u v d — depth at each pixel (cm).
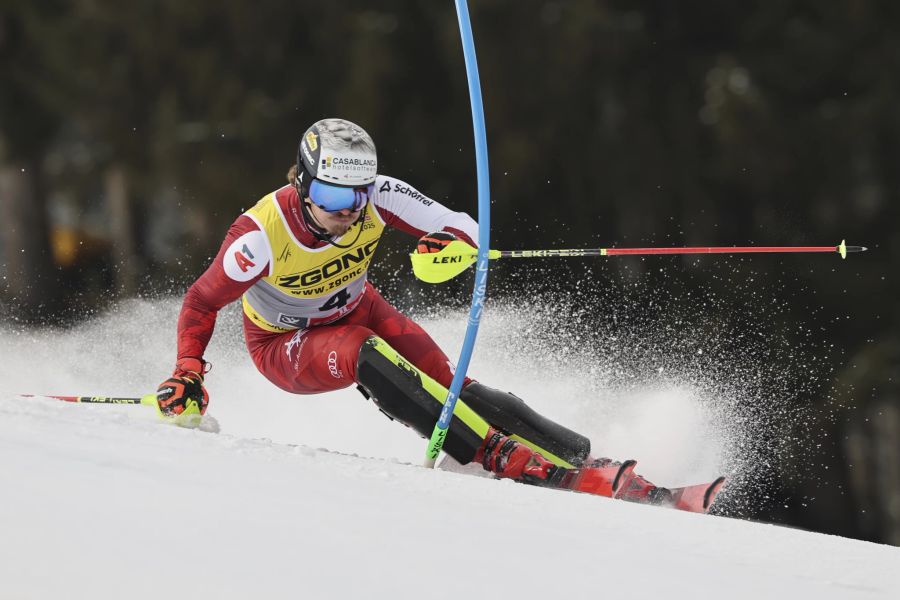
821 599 795
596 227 4609
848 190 4500
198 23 4906
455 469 1431
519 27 4488
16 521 696
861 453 4341
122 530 710
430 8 4659
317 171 1323
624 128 4566
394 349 1545
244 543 722
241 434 1942
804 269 4428
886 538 4372
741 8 4712
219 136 4766
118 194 5588
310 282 1446
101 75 5116
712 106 4456
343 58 4750
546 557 809
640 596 743
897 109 4453
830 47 4575
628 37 4538
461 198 4641
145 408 1667
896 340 4362
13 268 5606
